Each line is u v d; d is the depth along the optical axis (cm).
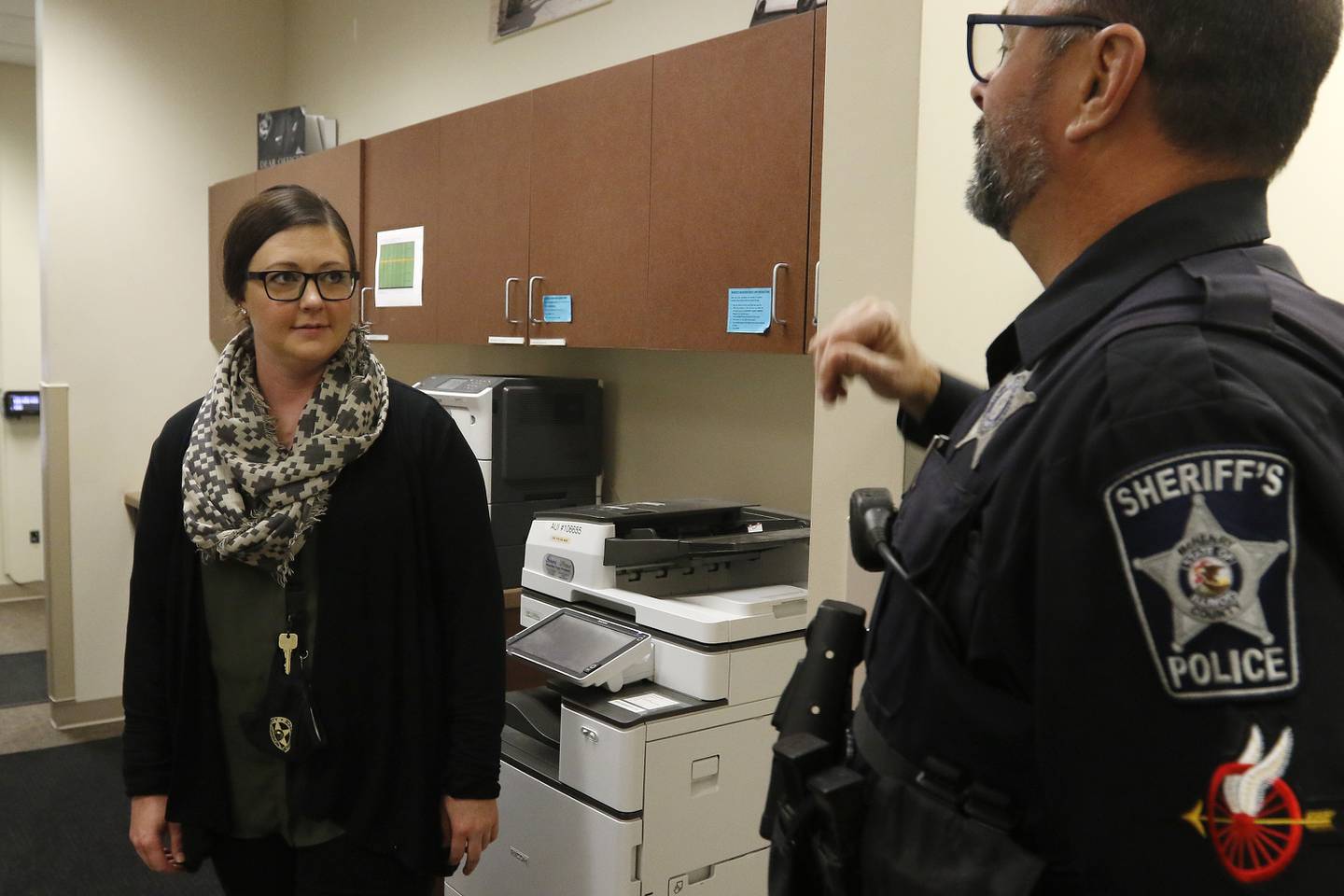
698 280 191
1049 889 53
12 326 540
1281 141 55
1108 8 56
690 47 190
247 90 412
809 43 167
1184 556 44
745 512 205
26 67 529
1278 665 42
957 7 126
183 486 134
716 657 161
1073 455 49
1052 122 60
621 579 183
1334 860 41
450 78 330
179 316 398
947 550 58
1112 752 46
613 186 210
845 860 61
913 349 85
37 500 559
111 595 383
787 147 171
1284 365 47
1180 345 48
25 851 270
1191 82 54
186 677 132
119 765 334
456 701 138
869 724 66
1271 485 43
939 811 57
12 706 390
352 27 380
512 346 317
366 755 132
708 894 163
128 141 383
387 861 133
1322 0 54
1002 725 54
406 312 284
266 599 132
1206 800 43
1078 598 47
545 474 261
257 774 133
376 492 133
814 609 144
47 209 368
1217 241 54
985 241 132
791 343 173
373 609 133
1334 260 146
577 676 162
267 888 138
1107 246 57
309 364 136
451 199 262
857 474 137
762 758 169
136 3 382
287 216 132
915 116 125
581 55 277
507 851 174
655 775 154
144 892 250
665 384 263
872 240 132
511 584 257
